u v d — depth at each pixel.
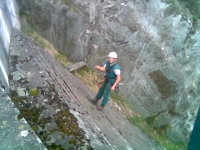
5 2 5.83
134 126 8.04
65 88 5.33
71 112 4.20
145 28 8.31
